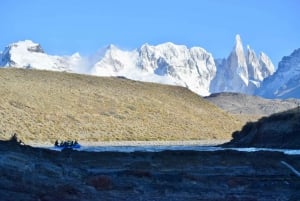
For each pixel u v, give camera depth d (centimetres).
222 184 8900
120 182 8550
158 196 7919
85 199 7369
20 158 8200
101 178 8406
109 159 10375
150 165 10256
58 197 7238
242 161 10769
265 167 10431
